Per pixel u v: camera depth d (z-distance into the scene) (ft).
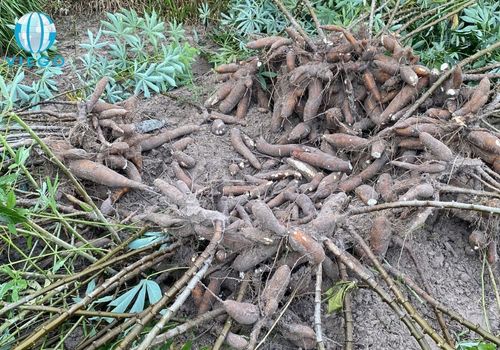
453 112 6.99
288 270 5.52
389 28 8.98
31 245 6.40
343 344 5.73
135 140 7.25
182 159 7.48
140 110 8.66
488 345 5.29
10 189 6.00
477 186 6.53
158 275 6.27
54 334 5.94
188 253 6.13
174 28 9.59
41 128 7.42
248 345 5.24
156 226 6.33
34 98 8.70
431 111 7.08
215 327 5.71
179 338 5.77
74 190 6.98
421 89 7.28
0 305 5.74
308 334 5.54
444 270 6.49
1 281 6.32
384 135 7.02
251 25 10.14
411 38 9.14
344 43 7.73
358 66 7.40
